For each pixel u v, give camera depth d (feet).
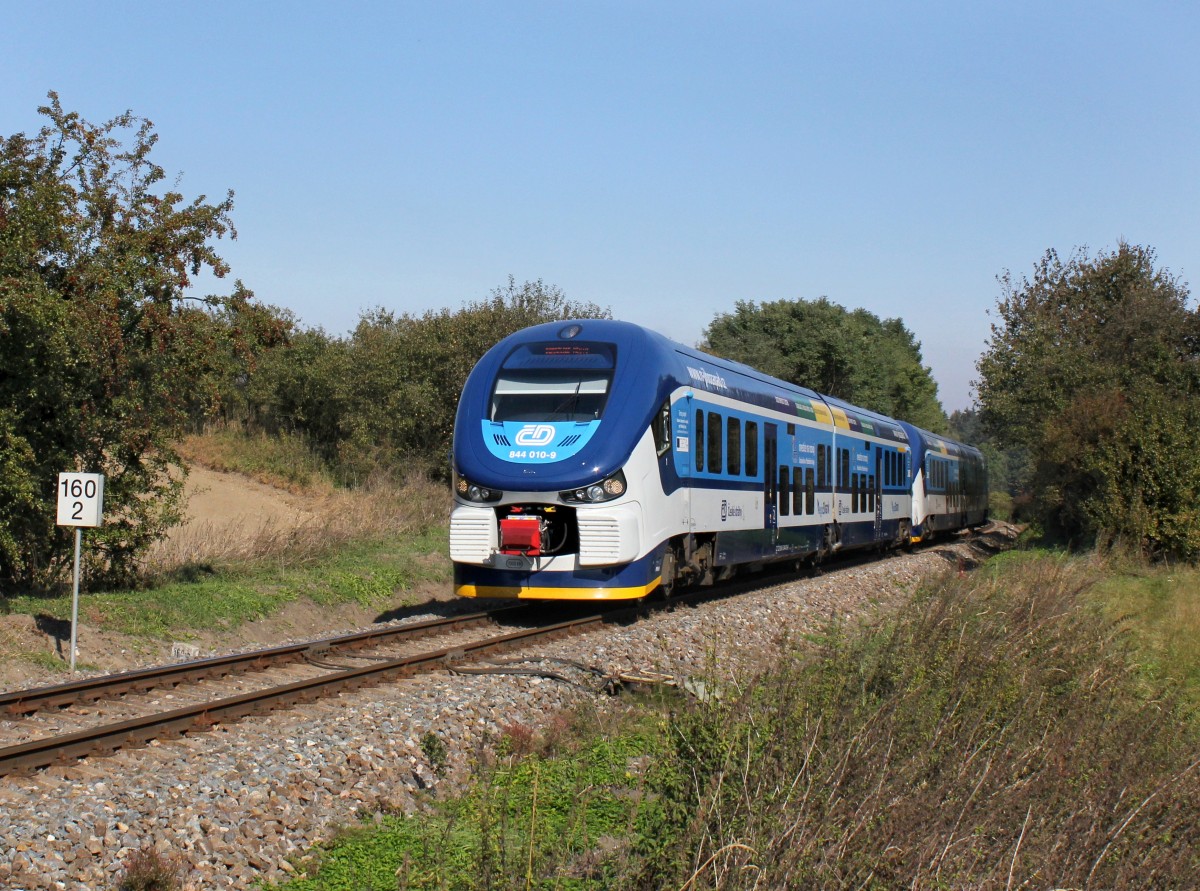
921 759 19.98
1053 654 33.27
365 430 113.70
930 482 110.22
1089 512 87.71
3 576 46.73
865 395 222.28
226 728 27.27
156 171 50.83
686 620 47.01
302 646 39.06
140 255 48.47
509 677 34.32
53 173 47.03
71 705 30.48
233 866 19.71
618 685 34.88
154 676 33.47
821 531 74.18
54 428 46.29
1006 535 144.46
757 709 22.63
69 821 20.03
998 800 18.75
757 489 61.05
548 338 49.44
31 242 43.37
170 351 50.03
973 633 32.94
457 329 117.29
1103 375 108.88
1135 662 39.42
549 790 23.62
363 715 28.37
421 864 19.26
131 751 24.76
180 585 52.24
